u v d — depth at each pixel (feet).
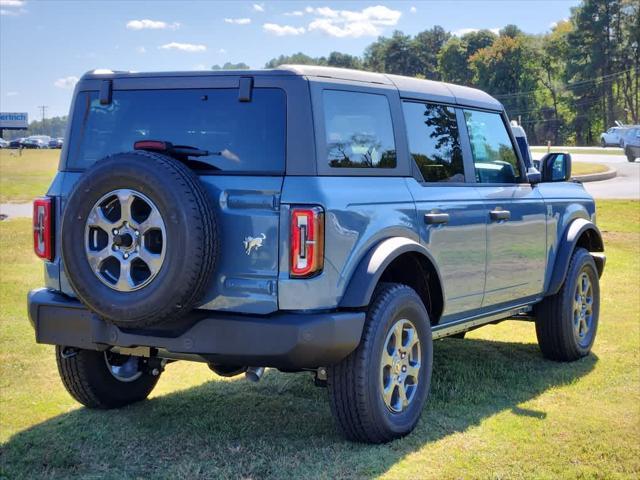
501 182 19.65
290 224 13.35
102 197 13.30
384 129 15.58
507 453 14.53
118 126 15.15
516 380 19.70
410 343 15.49
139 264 13.33
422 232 15.92
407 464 13.92
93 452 14.48
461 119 18.33
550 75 407.44
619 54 374.43
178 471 13.52
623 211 57.93
